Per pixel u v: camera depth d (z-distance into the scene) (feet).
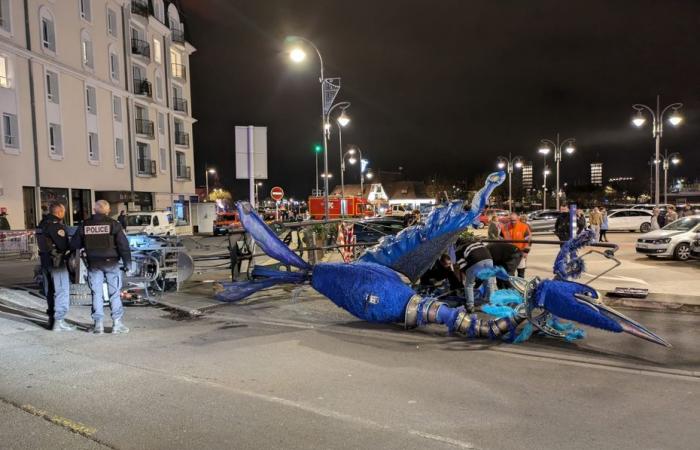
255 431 13.47
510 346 21.49
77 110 103.91
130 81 126.21
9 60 85.46
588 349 20.95
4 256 68.49
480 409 14.90
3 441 12.92
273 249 26.66
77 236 24.47
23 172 87.92
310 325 25.88
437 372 18.31
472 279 23.95
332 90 59.47
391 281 23.18
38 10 92.17
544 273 44.11
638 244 53.67
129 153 125.59
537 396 15.92
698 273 42.65
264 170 38.40
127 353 20.97
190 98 166.20
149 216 88.58
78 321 26.96
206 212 151.12
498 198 286.25
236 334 24.26
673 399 15.62
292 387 16.81
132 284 32.14
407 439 12.98
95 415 14.53
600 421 14.03
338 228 48.55
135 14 128.88
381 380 17.47
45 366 19.11
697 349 20.76
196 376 17.98
